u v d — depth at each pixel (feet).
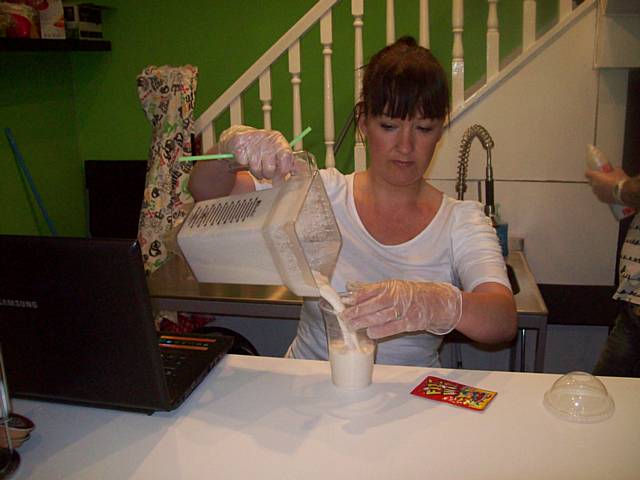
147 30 9.71
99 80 10.07
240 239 3.16
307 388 3.47
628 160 7.23
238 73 9.65
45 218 9.25
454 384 3.48
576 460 2.79
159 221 7.98
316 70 9.20
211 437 3.03
